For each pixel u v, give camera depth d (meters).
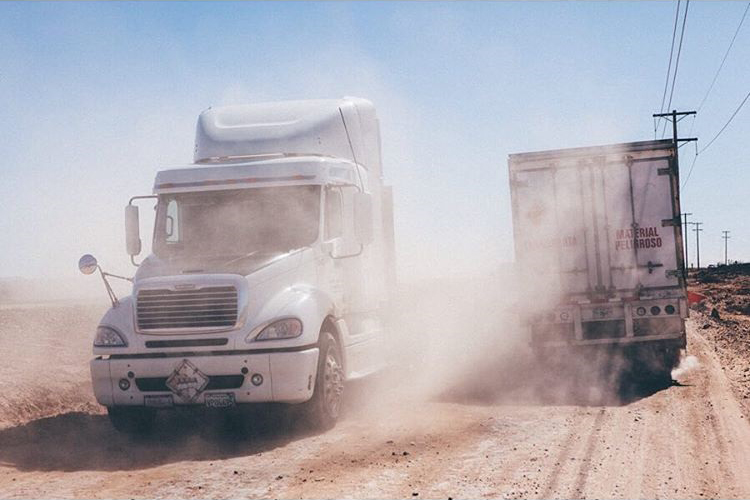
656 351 15.16
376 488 7.49
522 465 8.32
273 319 9.82
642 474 7.93
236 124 12.30
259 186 10.96
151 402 9.92
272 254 10.50
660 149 14.92
